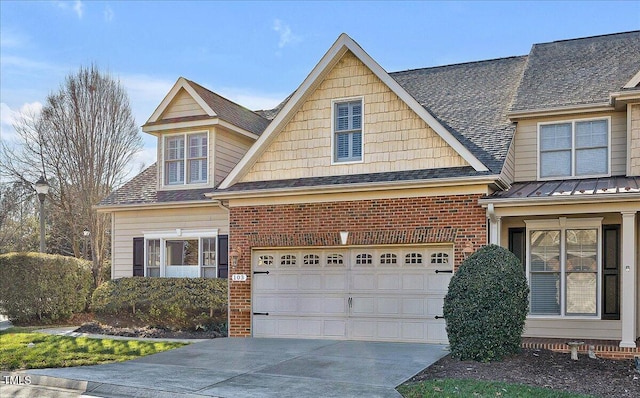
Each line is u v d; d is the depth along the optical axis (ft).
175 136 61.36
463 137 48.96
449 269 43.78
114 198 62.03
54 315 61.26
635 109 44.91
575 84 50.16
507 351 37.04
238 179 52.08
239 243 50.44
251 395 28.99
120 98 85.71
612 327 42.91
